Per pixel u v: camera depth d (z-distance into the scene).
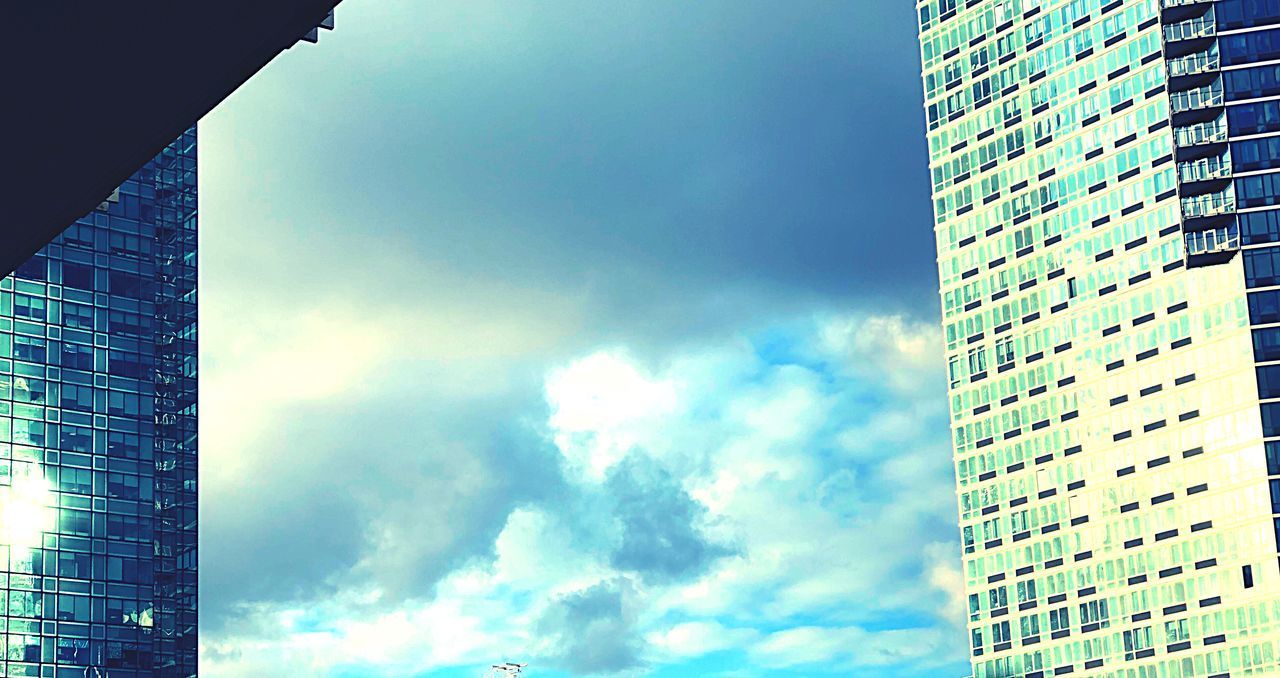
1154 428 193.62
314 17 16.47
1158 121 198.75
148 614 191.62
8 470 186.25
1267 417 184.75
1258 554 181.62
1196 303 192.75
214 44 16.47
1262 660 178.75
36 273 195.00
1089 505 197.50
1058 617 197.38
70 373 194.25
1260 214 192.50
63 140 17.80
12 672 179.38
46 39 15.89
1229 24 199.12
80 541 189.00
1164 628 187.50
